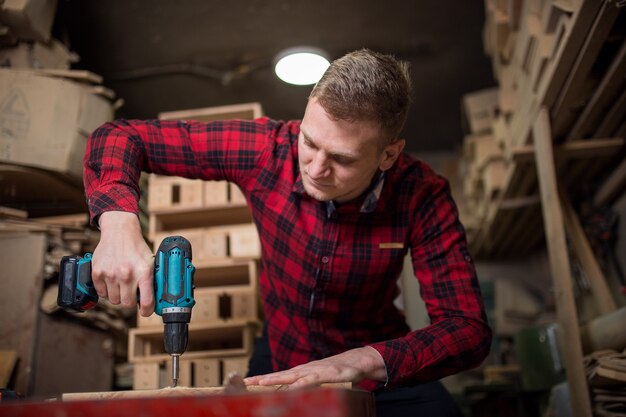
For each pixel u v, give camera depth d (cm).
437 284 157
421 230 162
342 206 156
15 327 259
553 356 318
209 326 264
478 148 388
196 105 454
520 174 349
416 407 168
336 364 122
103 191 134
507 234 482
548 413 312
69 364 276
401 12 383
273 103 459
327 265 159
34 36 272
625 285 346
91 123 267
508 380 399
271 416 68
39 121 251
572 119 277
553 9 229
